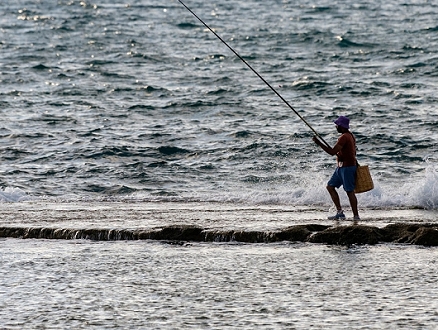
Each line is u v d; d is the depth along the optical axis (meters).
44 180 75.31
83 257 41.22
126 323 29.56
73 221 50.53
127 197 65.62
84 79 140.00
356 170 49.72
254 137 93.38
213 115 108.75
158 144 91.25
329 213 52.97
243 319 29.78
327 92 124.00
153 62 157.25
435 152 84.94
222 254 41.31
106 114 110.06
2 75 142.88
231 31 198.75
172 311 30.98
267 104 115.31
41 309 31.52
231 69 149.12
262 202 60.97
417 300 31.83
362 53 164.50
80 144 90.94
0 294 33.84
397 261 38.75
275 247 42.97
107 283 35.59
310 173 76.81
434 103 113.25
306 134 94.25
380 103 114.75
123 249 43.16
